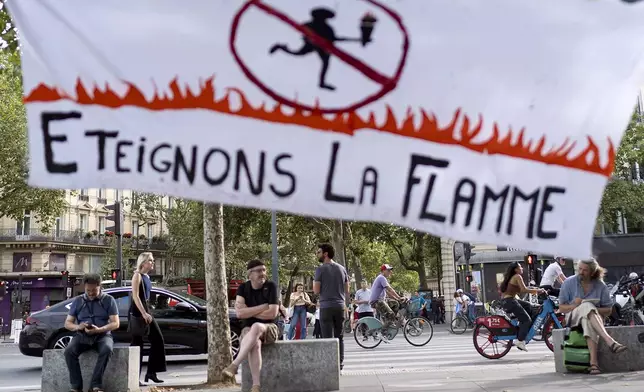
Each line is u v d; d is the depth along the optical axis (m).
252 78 3.32
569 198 3.36
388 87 3.34
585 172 3.37
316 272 9.32
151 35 3.34
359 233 43.44
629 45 3.45
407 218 3.30
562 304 8.83
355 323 16.55
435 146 3.33
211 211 9.26
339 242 33.16
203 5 3.35
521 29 3.44
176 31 3.34
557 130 3.39
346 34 3.35
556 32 3.43
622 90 3.42
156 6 3.35
